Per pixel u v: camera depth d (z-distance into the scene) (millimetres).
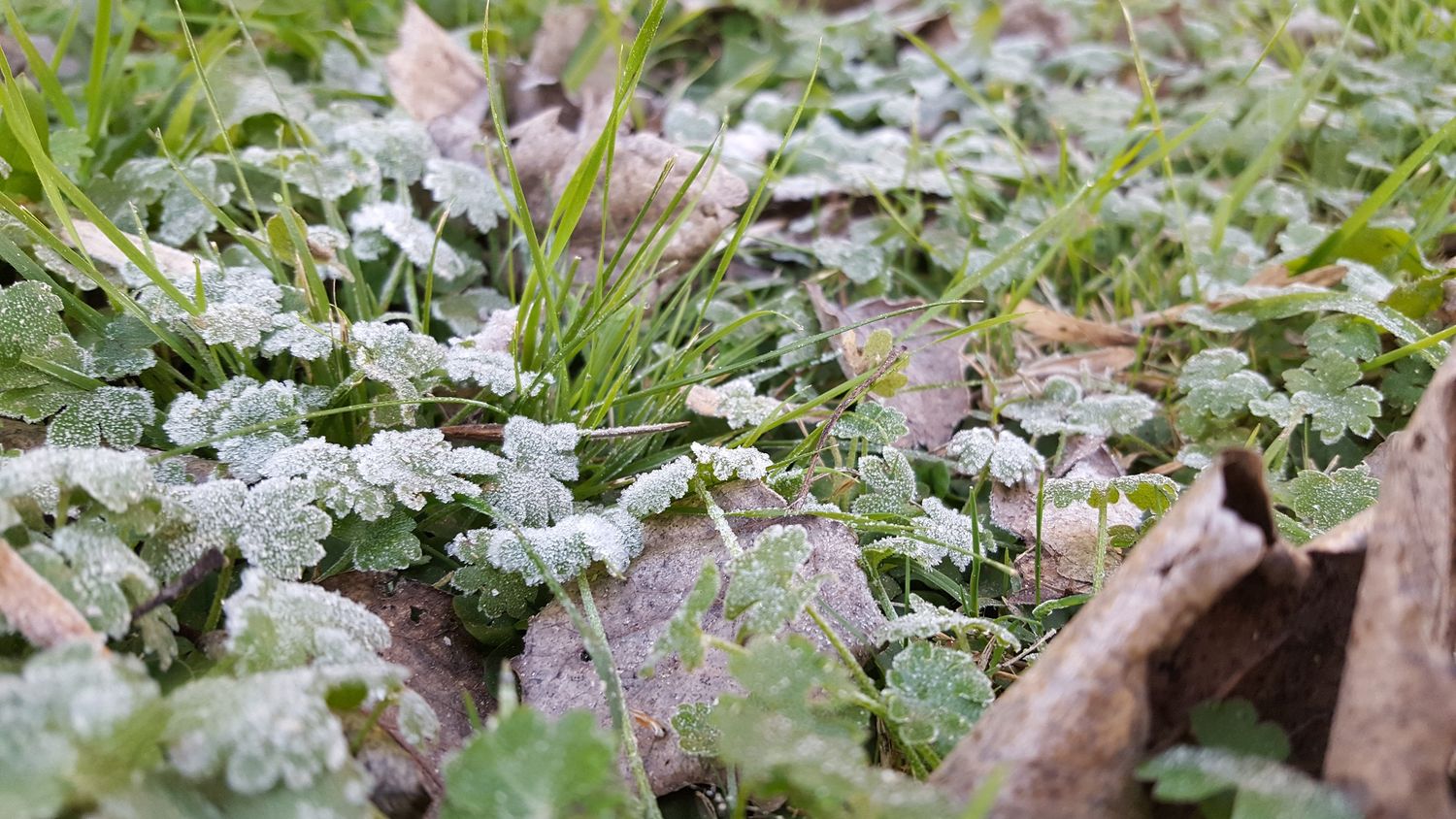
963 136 596
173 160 466
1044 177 554
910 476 437
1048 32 763
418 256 481
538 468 426
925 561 419
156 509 381
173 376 445
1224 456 361
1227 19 739
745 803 377
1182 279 535
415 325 469
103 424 414
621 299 451
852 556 418
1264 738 360
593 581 419
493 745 344
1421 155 494
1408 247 500
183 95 534
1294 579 366
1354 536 371
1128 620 358
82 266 427
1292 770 359
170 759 347
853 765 350
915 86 648
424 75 576
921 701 382
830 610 408
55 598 359
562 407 447
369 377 427
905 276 528
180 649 389
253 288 444
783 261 537
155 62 551
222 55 542
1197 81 669
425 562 427
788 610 378
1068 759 356
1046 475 461
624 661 405
